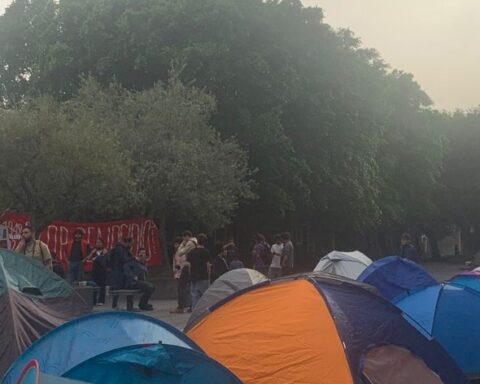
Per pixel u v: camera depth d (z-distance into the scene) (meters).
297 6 31.98
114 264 19.02
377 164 41.53
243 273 11.29
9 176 19.19
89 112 23.16
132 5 29.48
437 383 7.61
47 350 6.54
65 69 29.69
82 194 20.28
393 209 44.09
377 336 7.66
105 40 29.14
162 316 17.41
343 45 35.19
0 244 19.98
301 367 7.39
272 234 35.59
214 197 23.62
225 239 33.69
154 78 29.16
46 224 21.86
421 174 48.41
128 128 23.56
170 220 27.00
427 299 10.90
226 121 29.36
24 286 10.35
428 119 49.56
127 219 24.56
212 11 28.70
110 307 19.56
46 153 18.80
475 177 56.84
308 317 7.78
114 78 27.08
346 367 7.25
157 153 23.42
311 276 8.35
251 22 30.11
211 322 8.35
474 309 10.70
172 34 29.17
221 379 6.34
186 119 23.95
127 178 21.00
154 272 24.17
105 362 6.26
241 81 29.45
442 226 60.06
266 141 29.56
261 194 30.86
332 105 33.31
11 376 6.62
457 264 52.53
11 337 9.54
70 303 10.86
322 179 33.59
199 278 16.86
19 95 34.72
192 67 28.30
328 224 38.47
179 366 6.28
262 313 8.12
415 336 7.88
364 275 11.34
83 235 22.53
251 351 7.72
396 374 7.47
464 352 10.41
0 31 34.69
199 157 23.41
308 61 32.22
